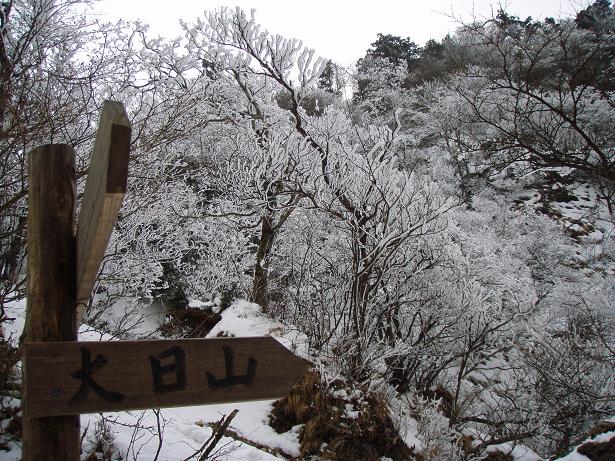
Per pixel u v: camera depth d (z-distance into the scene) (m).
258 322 9.49
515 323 11.11
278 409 7.17
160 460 4.27
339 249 10.05
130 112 7.19
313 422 6.81
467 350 10.48
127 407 1.60
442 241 9.77
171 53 9.34
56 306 1.77
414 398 9.37
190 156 10.92
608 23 11.07
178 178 8.98
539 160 9.19
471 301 9.72
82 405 1.56
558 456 5.19
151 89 6.87
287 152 9.35
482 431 9.82
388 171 9.00
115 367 1.61
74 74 6.27
